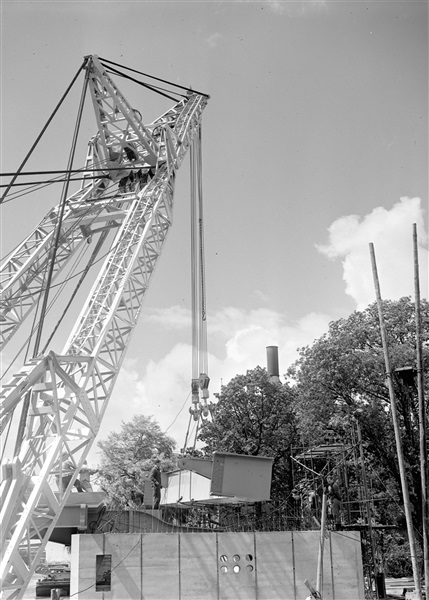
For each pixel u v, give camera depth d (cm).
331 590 3253
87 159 3753
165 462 6856
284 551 3288
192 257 4444
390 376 2562
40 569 5088
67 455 2567
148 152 3697
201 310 4541
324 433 4769
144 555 3180
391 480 4866
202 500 3681
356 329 4634
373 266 2680
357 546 3334
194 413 4425
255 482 3497
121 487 6756
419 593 2364
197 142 4562
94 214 3516
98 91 3450
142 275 3228
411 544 2412
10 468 2272
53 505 2405
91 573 3127
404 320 4662
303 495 4584
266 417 5831
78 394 2586
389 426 4538
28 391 2498
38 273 3375
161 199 3491
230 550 3250
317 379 4584
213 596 3181
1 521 2186
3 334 3188
